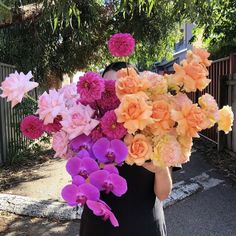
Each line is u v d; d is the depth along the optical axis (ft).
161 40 38.63
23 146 26.78
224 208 15.83
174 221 14.84
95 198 4.50
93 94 4.76
